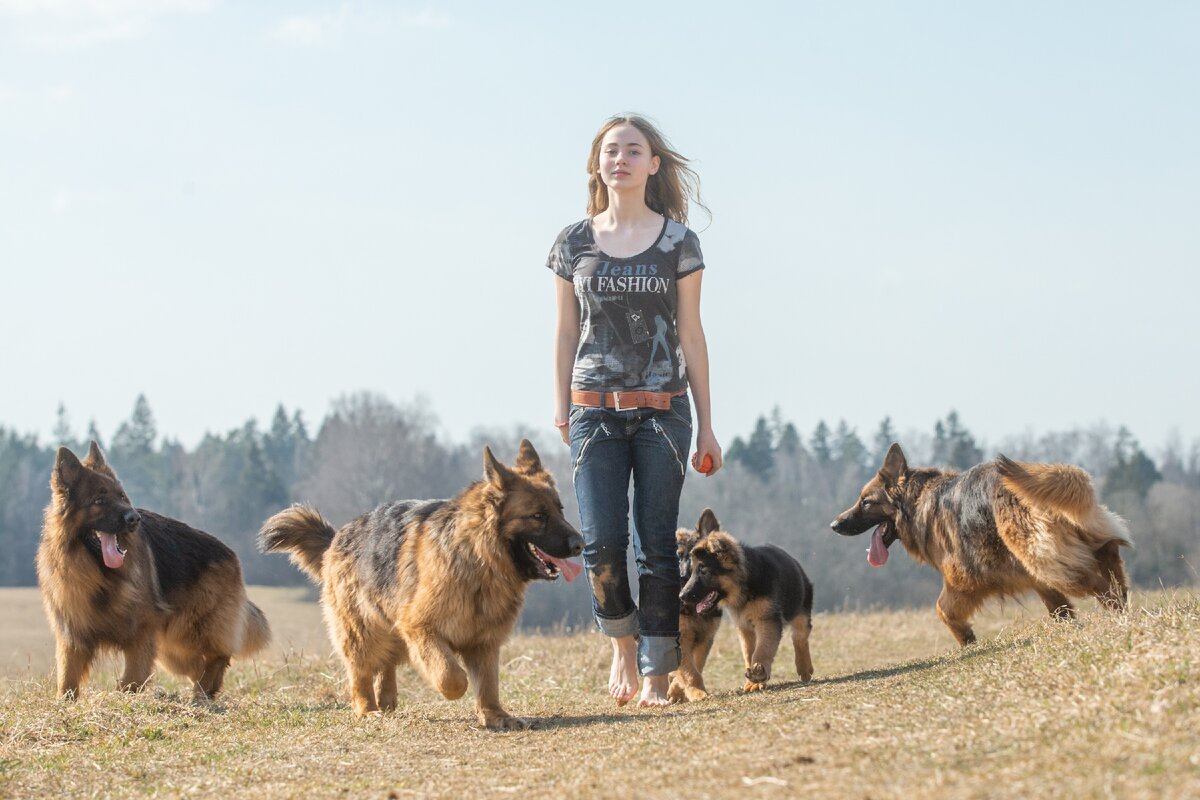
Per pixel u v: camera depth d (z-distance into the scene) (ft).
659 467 27.53
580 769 19.01
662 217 28.32
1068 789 13.58
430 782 19.54
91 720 28.35
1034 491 32.50
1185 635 21.12
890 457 39.06
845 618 65.62
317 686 38.58
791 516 221.46
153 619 35.14
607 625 28.73
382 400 270.46
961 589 36.11
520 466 29.32
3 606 151.94
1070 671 20.85
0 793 21.08
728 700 28.30
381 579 28.27
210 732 27.94
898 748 17.17
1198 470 366.84
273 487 289.94
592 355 27.71
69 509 33.83
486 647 27.35
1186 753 14.15
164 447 377.09
